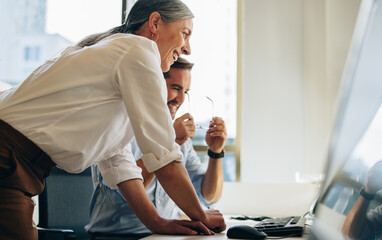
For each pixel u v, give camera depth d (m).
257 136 3.27
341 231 0.41
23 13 4.32
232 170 3.28
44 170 0.92
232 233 0.96
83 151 0.96
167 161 0.96
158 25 1.21
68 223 1.70
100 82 0.95
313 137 3.15
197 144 3.21
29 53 4.21
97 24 3.65
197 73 3.32
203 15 3.37
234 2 3.38
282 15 3.34
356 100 0.40
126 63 0.95
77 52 0.99
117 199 1.62
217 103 3.30
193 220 1.06
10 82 4.20
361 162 0.40
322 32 3.24
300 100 3.25
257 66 3.33
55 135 0.91
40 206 1.63
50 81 0.94
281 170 3.22
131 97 0.94
